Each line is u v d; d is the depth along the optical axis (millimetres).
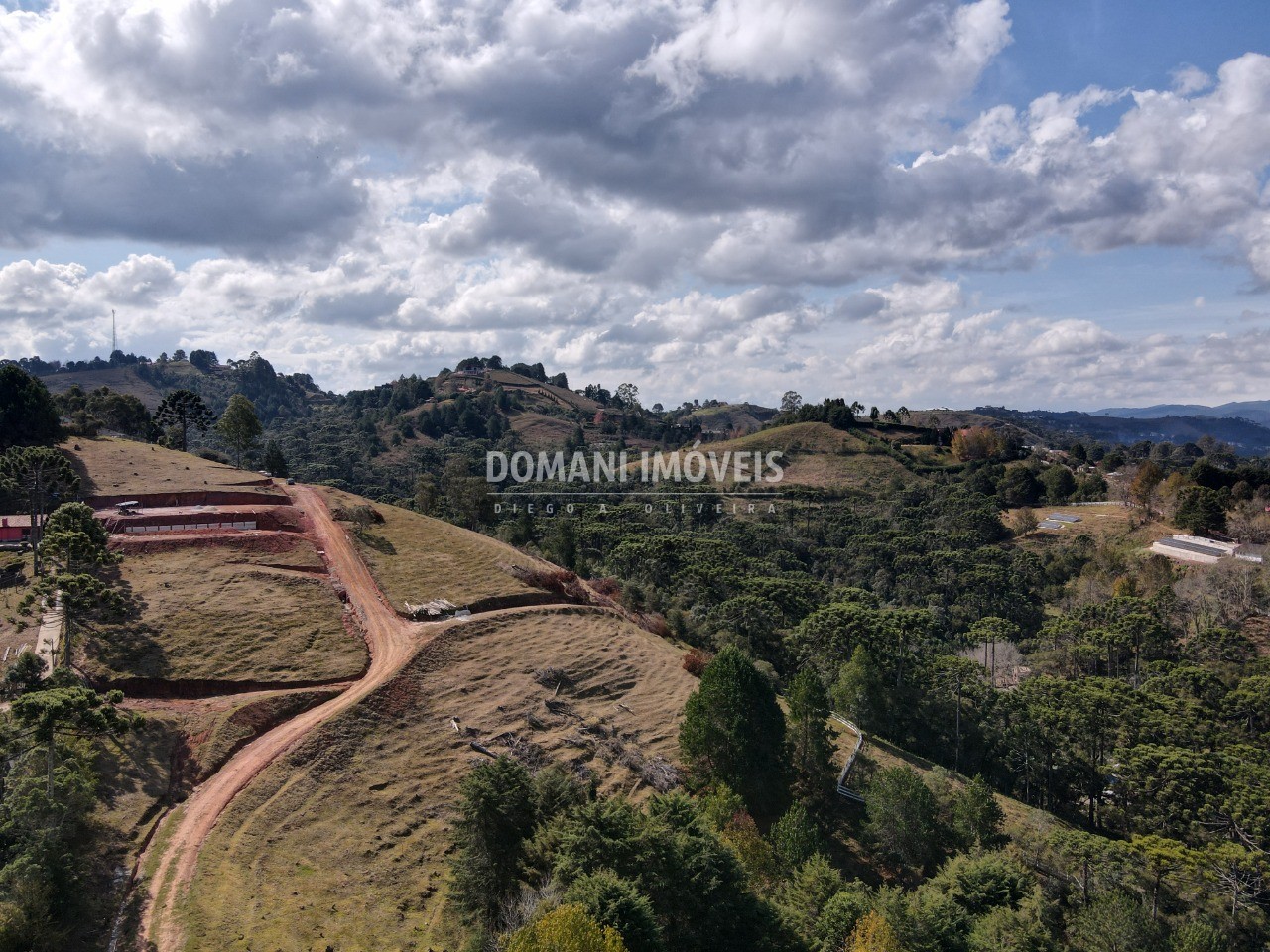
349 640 73938
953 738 84812
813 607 121812
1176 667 96688
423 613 82625
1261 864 55406
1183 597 123500
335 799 53438
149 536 87375
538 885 42000
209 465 127500
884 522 183500
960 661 89688
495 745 63531
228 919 40812
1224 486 173625
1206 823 66688
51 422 124438
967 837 63750
